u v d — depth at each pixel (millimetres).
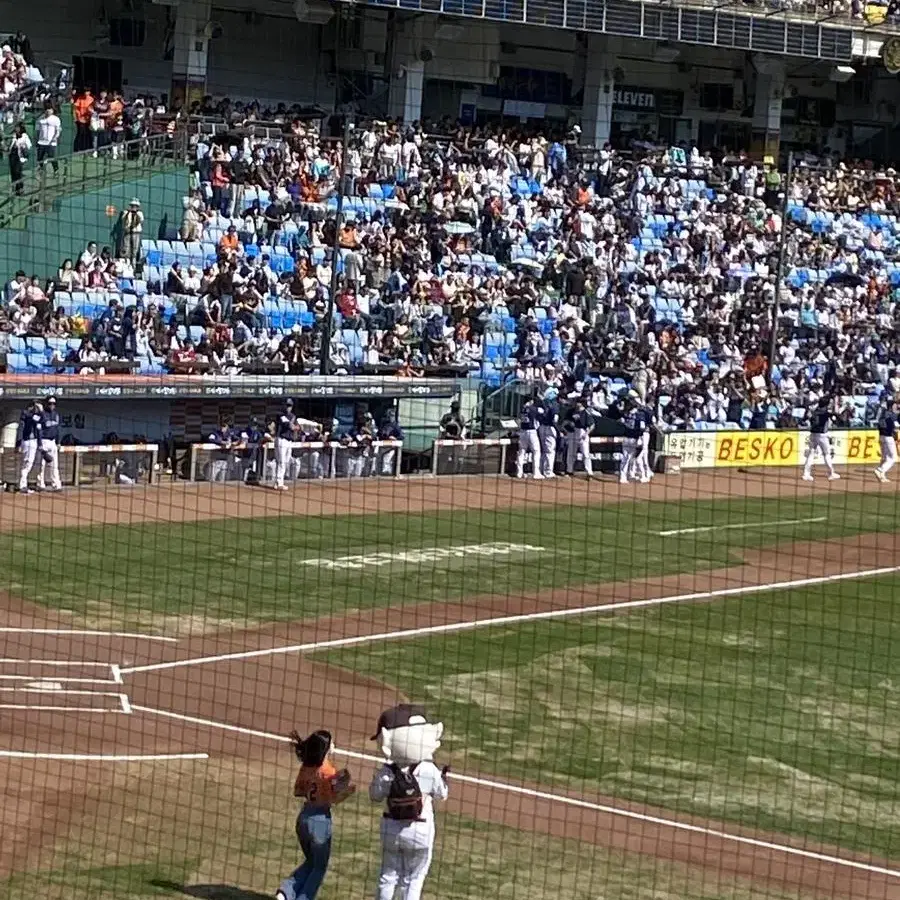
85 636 28375
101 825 19578
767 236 64562
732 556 39375
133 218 49562
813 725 25641
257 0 61688
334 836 19531
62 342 44750
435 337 52094
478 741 23828
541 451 50031
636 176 63469
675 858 19766
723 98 72438
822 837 20922
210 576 33344
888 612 34281
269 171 54281
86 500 40406
